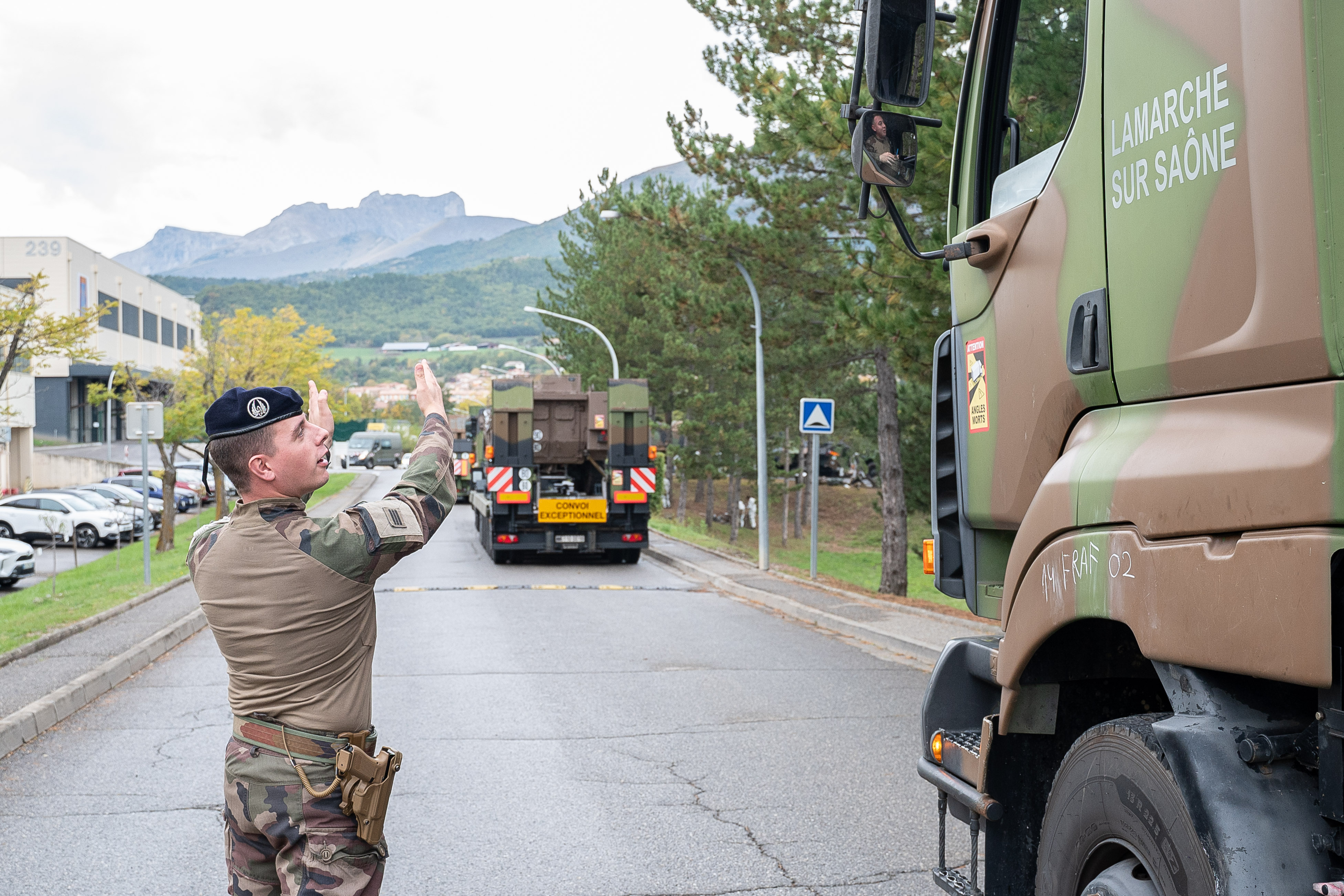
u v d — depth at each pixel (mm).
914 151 3385
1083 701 3297
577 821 5770
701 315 18141
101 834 5605
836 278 16891
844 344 18531
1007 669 3074
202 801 6176
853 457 56844
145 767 6914
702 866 5102
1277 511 2084
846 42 15789
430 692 9211
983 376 3430
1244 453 2184
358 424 105125
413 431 108250
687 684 9562
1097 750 2564
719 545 27406
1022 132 3256
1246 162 2227
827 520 61594
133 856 5273
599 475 22625
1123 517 2531
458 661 10758
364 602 2787
